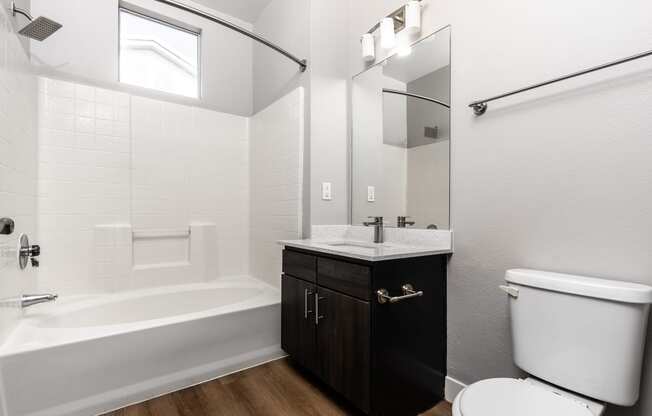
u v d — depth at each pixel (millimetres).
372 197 1998
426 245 1646
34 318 1672
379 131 1953
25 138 1736
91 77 2164
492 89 1368
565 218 1141
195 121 2609
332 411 1449
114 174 2236
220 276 2715
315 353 1573
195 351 1672
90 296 2074
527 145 1247
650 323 954
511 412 836
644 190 972
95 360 1408
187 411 1438
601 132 1057
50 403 1309
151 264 2393
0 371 1217
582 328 961
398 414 1336
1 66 1372
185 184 2553
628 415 997
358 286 1317
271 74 2541
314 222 2049
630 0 1000
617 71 1022
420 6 1699
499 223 1341
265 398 1545
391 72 1876
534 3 1229
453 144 1529
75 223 2080
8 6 1463
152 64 2469
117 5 2264
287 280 1828
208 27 2666
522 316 1109
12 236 1503
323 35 2105
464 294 1478
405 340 1369
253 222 2779
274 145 2443
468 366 1460
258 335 1894
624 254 1005
